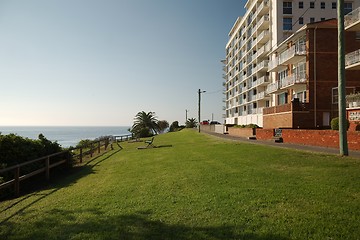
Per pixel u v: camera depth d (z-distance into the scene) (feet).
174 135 154.71
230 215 18.89
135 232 17.26
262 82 171.12
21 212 24.14
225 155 49.60
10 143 38.32
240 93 236.43
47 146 46.60
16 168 31.48
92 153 74.23
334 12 161.58
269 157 42.80
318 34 96.73
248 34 214.28
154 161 49.96
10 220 21.95
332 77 95.76
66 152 50.80
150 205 22.43
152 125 239.50
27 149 40.37
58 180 40.96
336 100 93.04
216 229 16.84
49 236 17.74
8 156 37.04
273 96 157.48
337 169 31.22
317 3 161.38
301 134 67.46
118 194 26.99
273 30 166.50
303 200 20.93
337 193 22.24
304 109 93.45
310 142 63.98
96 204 24.13
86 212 22.08
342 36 42.01
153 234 16.79
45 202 26.96
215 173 33.50
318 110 94.02
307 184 25.41
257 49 193.26
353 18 78.28
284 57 108.88
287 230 16.01
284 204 20.30
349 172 29.35
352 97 72.90
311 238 14.94
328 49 96.53
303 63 101.65
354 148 51.31
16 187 31.68
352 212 18.06
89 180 37.29
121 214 20.80
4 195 32.37
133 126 238.89
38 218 21.74
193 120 335.26
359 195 21.56
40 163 43.14
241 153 50.21
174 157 53.11
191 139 108.37
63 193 30.45
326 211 18.42
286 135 74.43
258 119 182.19
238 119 242.17
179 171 36.94
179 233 16.67
